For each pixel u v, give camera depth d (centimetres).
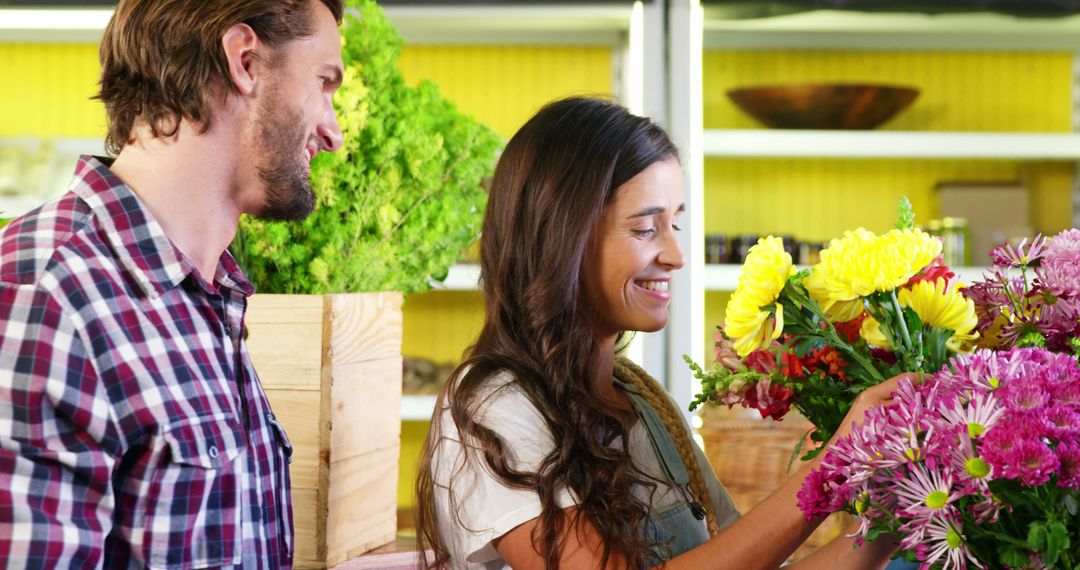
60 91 293
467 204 156
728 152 277
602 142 113
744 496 189
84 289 89
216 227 103
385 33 147
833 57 305
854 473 75
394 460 144
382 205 143
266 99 102
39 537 82
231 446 97
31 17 255
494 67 298
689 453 121
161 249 96
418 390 278
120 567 90
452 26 275
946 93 306
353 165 143
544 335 112
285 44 102
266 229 135
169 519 91
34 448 83
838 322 96
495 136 160
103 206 95
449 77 298
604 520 101
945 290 91
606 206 113
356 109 139
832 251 92
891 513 73
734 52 305
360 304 133
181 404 93
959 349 95
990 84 307
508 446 105
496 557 107
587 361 113
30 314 85
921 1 269
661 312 116
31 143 273
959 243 285
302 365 126
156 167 100
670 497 114
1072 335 94
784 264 94
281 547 109
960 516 71
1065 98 307
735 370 101
